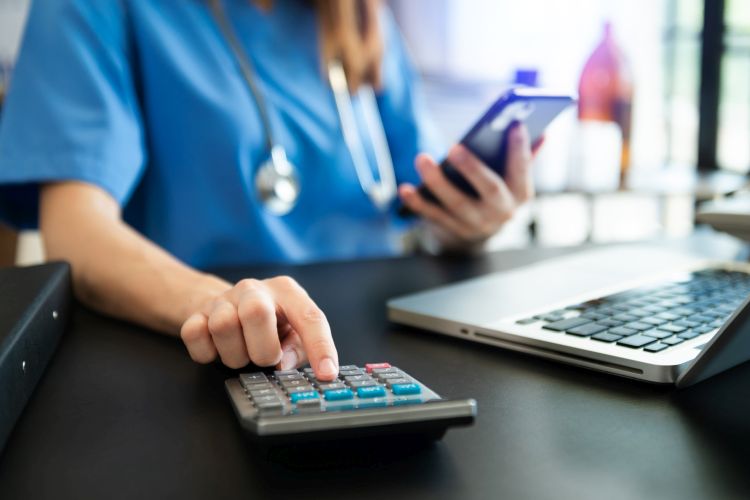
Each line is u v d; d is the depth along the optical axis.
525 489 0.27
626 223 1.90
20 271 0.51
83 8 0.78
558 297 0.52
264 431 0.28
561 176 1.55
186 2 0.89
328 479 0.28
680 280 0.57
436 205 0.81
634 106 1.49
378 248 0.98
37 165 0.70
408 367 0.42
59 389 0.39
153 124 0.86
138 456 0.30
